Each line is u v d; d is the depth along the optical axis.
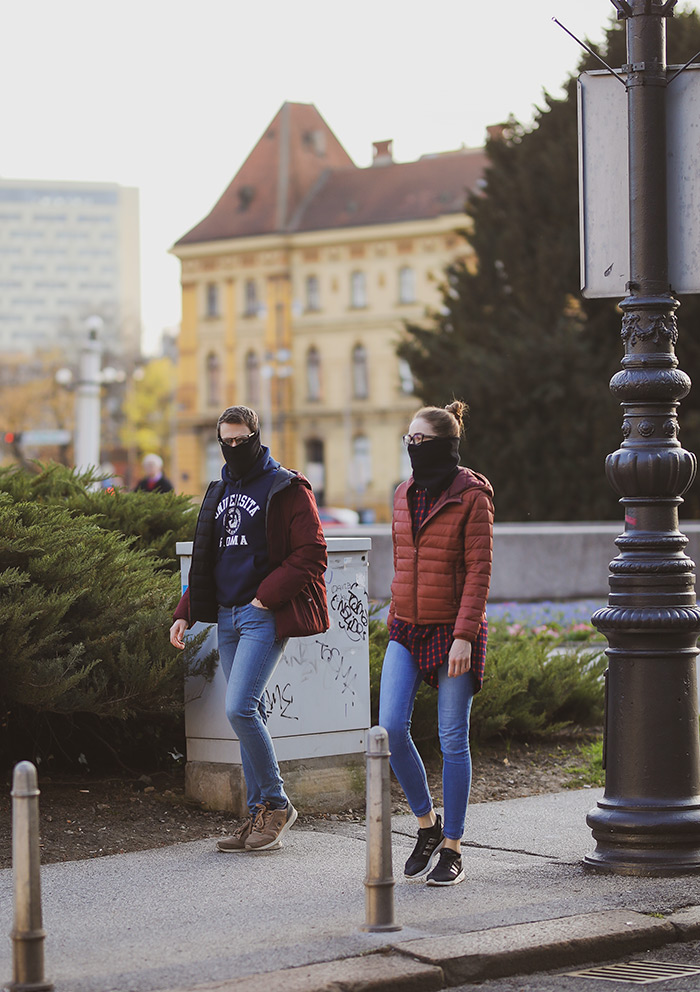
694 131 9.23
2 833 9.47
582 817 10.73
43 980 6.48
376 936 7.32
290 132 132.75
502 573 28.56
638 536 9.07
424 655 8.60
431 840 8.66
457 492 8.48
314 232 126.62
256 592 9.23
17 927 6.47
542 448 46.62
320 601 9.35
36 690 9.80
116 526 13.55
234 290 131.12
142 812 10.29
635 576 8.99
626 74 9.26
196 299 133.12
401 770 8.61
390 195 126.00
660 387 9.06
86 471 14.74
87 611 10.59
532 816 10.78
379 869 7.43
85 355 48.59
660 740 8.90
